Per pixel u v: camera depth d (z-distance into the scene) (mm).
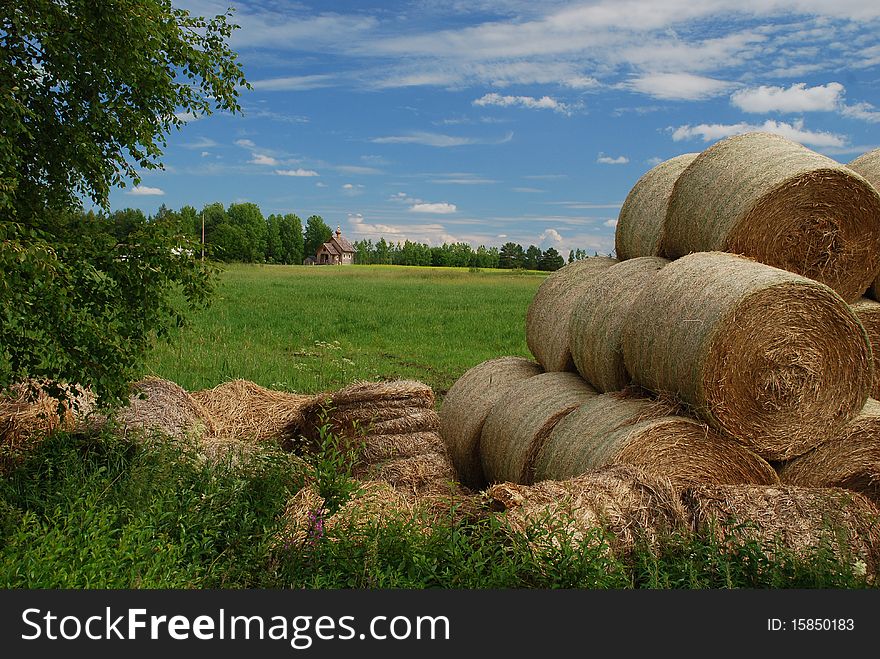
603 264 8227
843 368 5895
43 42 5820
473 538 4727
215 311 22891
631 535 4617
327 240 124875
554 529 4375
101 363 6371
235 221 101812
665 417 5793
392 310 27422
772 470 5883
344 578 4469
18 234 5434
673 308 5934
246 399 9312
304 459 6738
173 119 6965
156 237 6457
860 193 6465
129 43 6184
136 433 6703
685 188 7035
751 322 5633
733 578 4340
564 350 7766
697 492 4930
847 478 6023
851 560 4480
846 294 6703
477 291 41750
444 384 12562
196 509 5168
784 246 6457
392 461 7027
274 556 4633
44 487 5992
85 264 6129
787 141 6812
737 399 5715
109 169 6785
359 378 12469
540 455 6777
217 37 7004
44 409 7109
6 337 6145
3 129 5836
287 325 20609
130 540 4340
